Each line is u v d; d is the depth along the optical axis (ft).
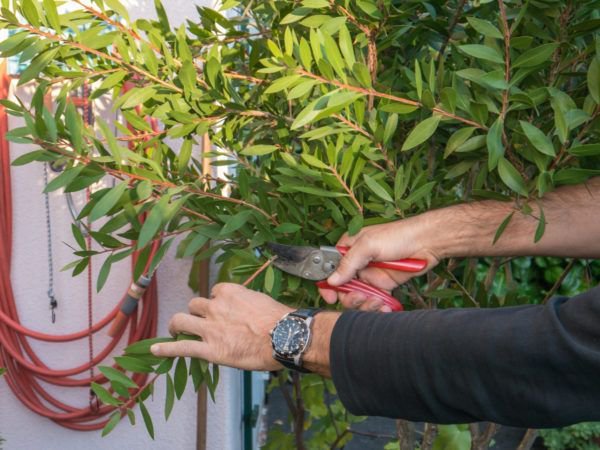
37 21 4.01
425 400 3.08
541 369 2.82
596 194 4.02
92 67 4.66
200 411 6.49
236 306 3.84
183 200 3.68
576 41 4.15
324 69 3.50
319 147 4.51
